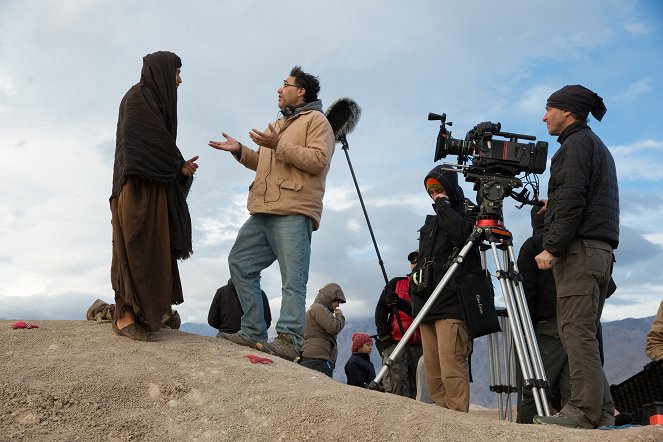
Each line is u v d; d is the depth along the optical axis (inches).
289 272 226.7
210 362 193.3
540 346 225.9
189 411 171.2
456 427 164.1
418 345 268.5
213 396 176.6
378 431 161.8
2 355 187.2
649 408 169.8
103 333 206.7
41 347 193.8
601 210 191.2
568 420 183.6
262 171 233.3
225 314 295.1
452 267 211.2
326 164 231.1
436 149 221.6
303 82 239.6
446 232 219.0
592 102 202.1
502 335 226.8
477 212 221.6
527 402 216.7
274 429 165.2
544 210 217.6
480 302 205.5
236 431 165.0
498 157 213.5
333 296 294.2
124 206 203.9
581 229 190.1
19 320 219.8
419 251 230.8
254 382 184.4
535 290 226.5
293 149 224.2
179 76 226.2
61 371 178.9
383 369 206.7
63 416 163.6
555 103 203.5
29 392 167.9
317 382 188.4
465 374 211.8
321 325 285.6
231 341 223.6
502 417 222.4
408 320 269.6
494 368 225.1
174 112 220.5
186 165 221.8
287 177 229.1
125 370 183.0
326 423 164.1
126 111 208.5
